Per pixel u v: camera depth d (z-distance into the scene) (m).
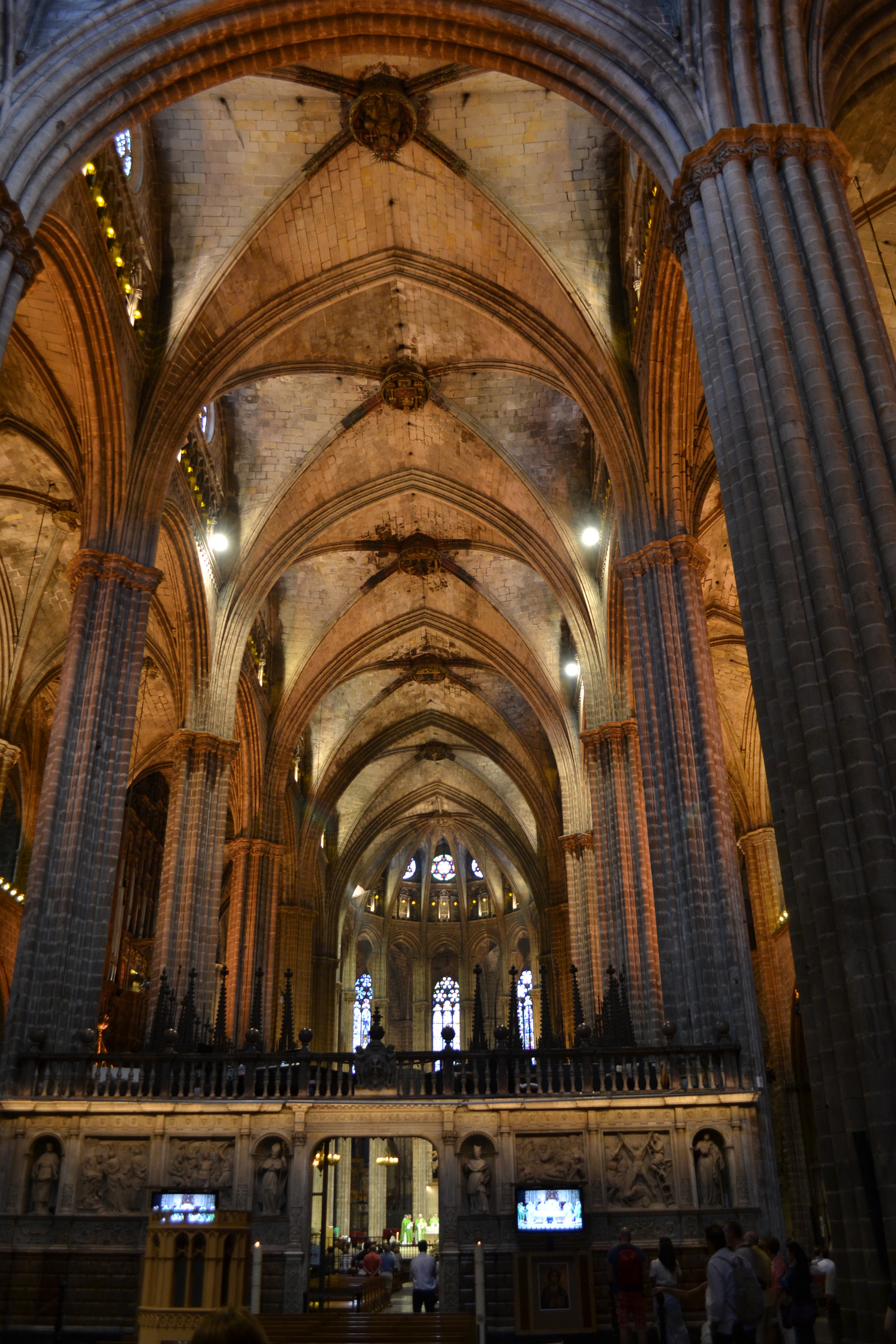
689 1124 16.03
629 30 16.11
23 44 16.25
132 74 16.77
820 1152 10.52
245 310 24.55
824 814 10.81
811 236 13.20
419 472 32.81
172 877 26.62
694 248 14.24
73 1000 18.52
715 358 13.45
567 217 23.47
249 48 17.75
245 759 35.88
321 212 24.09
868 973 10.21
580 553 30.84
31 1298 15.26
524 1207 15.41
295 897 42.53
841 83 15.66
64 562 29.42
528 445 30.62
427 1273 19.06
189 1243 11.88
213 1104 16.08
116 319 21.58
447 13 17.42
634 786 28.70
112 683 21.14
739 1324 9.27
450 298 25.89
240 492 30.89
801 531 11.84
